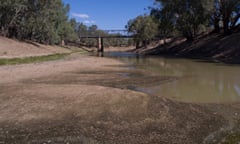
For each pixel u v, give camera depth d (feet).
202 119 31.73
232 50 131.03
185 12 176.65
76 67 93.04
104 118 31.81
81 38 391.24
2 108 35.78
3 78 63.87
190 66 100.22
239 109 36.70
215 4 161.07
